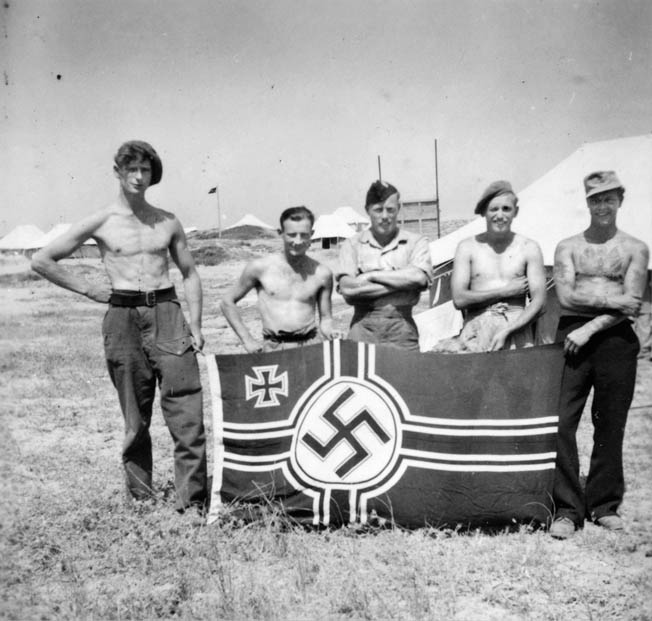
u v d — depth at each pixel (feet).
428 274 15.10
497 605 10.93
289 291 15.35
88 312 64.95
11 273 88.53
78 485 16.67
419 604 10.77
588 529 13.57
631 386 13.46
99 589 11.59
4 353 37.52
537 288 14.29
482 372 13.83
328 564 12.26
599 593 11.12
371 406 13.98
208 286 89.61
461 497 13.51
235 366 14.58
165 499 15.30
